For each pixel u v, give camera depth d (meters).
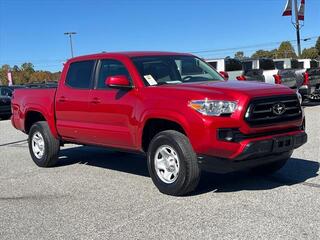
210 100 5.88
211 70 7.82
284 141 6.14
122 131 7.06
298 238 4.68
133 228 5.25
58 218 5.75
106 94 7.32
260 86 6.35
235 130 5.87
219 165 5.96
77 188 7.20
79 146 11.30
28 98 9.24
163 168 6.48
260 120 5.96
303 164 8.02
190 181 6.15
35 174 8.39
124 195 6.62
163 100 6.36
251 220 5.25
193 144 6.02
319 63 29.36
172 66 7.30
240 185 6.80
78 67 8.14
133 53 7.49
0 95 23.03
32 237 5.14
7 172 8.70
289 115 6.29
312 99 19.78
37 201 6.56
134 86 6.92
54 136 8.66
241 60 21.28
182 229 5.11
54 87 8.73
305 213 5.41
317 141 10.23
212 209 5.73
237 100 5.87
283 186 6.64
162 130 6.82
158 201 6.21
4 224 5.62
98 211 5.94
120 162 9.16
